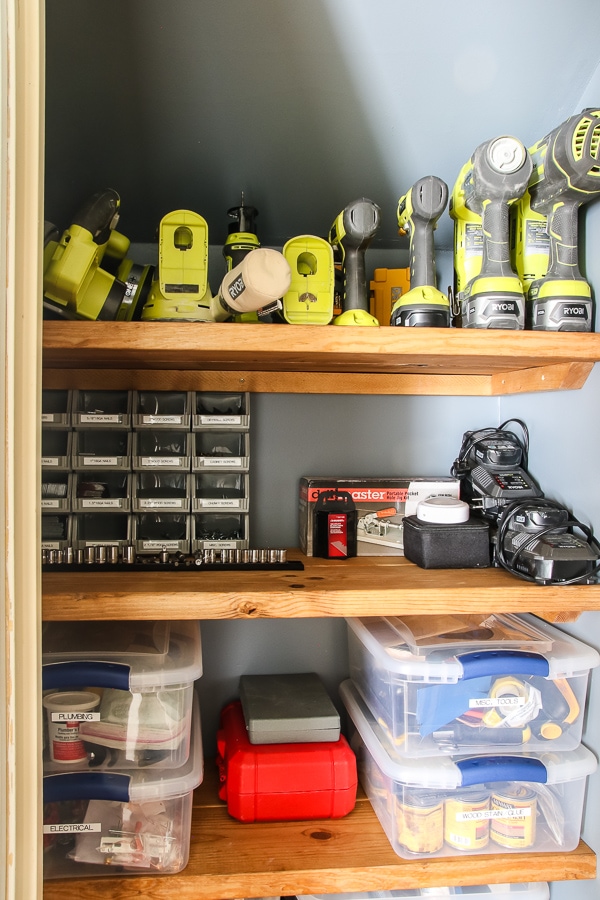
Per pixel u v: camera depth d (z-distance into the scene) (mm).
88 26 812
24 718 559
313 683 1151
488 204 898
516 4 824
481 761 908
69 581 877
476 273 969
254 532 1190
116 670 853
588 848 926
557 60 905
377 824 971
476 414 1239
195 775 861
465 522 1016
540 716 940
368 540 1104
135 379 1074
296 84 899
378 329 829
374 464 1215
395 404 1217
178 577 914
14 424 551
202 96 905
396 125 971
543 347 861
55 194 1052
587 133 836
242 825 959
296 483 1198
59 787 833
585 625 983
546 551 893
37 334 565
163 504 1045
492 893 963
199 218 874
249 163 1010
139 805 857
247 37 836
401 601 855
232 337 802
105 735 869
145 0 787
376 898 943
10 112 542
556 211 911
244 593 825
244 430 1058
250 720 995
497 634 995
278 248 1213
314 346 817
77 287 812
